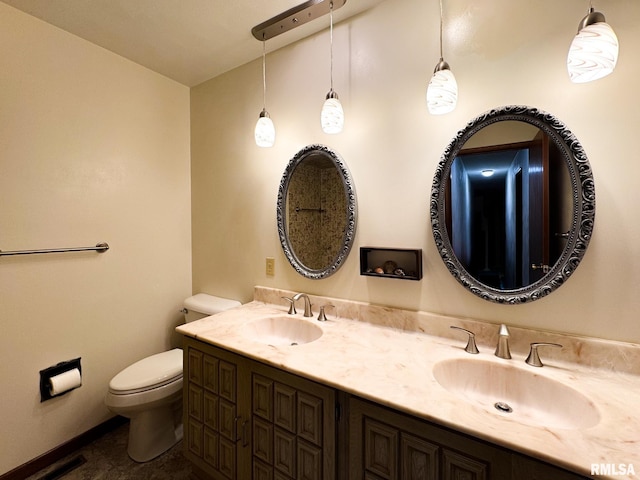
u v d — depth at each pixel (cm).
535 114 107
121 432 183
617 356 97
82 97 167
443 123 127
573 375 97
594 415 80
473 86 120
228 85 201
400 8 136
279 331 161
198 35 164
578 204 101
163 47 175
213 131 211
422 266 133
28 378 150
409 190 136
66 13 146
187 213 225
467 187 121
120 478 150
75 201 166
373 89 144
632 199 96
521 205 111
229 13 146
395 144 139
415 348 119
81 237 168
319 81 161
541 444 67
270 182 183
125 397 148
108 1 138
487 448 74
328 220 158
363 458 93
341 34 153
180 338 222
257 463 120
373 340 127
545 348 107
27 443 150
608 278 99
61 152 159
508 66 114
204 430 138
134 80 191
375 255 146
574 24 103
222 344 126
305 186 167
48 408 157
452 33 124
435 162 130
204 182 218
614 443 67
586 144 101
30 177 149
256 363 118
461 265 123
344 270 156
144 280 200
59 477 149
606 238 99
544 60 108
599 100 99
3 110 140
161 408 168
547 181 106
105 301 180
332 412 98
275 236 182
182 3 140
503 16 114
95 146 173
